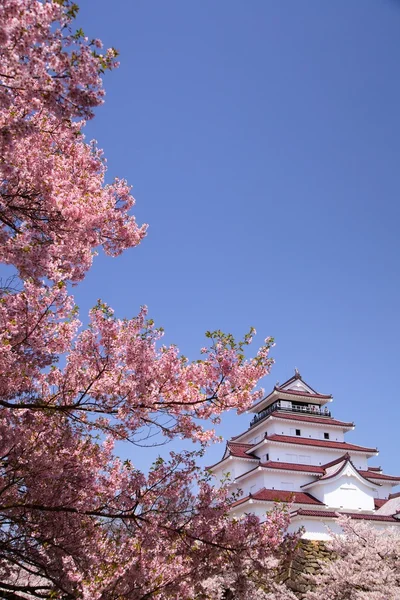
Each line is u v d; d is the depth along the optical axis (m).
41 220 8.80
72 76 6.38
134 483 10.36
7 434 8.74
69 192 9.20
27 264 7.88
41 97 6.54
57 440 9.77
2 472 9.21
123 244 10.65
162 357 9.88
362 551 22.41
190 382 9.88
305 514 32.69
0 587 9.02
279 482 37.41
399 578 20.95
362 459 42.62
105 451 11.06
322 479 36.34
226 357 9.96
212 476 11.26
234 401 9.98
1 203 8.40
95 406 9.18
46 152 9.24
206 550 10.15
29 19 5.88
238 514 34.78
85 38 6.41
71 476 9.69
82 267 9.49
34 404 8.87
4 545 8.75
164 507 10.38
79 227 8.89
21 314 8.91
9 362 8.63
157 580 9.84
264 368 10.12
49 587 9.22
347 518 25.30
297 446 39.91
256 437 44.19
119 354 9.52
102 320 9.57
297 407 45.12
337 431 43.47
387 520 34.00
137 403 9.20
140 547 9.91
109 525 10.59
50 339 9.70
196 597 11.61
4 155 7.18
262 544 10.41
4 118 7.41
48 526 9.31
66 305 9.64
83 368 9.64
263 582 11.99
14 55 6.00
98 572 9.43
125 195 10.82
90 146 10.32
